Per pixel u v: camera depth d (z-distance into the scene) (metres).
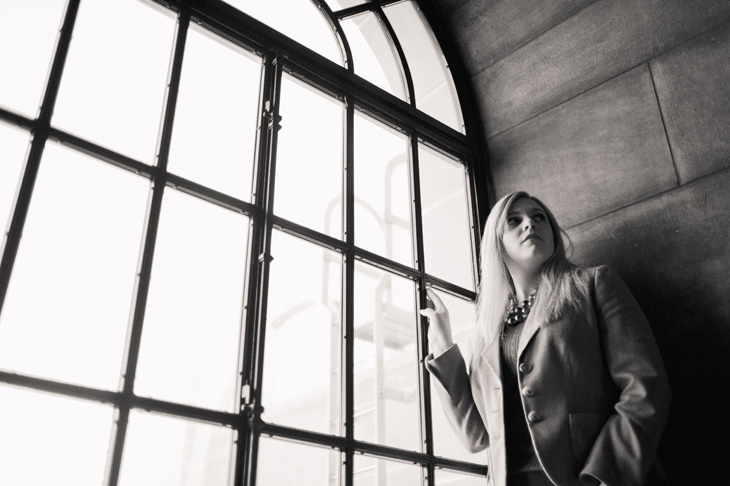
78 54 1.73
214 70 2.08
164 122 1.82
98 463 1.40
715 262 1.92
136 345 1.53
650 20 2.31
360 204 2.79
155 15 1.99
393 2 2.82
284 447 5.35
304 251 3.43
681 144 2.11
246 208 1.89
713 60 2.10
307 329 3.36
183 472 5.40
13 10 1.68
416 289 2.24
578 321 1.65
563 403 1.55
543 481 1.55
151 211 1.69
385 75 2.68
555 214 2.40
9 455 1.39
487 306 1.88
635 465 1.41
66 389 1.40
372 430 3.43
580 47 2.51
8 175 1.52
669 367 1.93
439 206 2.79
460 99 2.83
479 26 2.86
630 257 2.12
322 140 2.32
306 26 2.41
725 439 1.77
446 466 2.05
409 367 3.75
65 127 1.64
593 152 2.36
